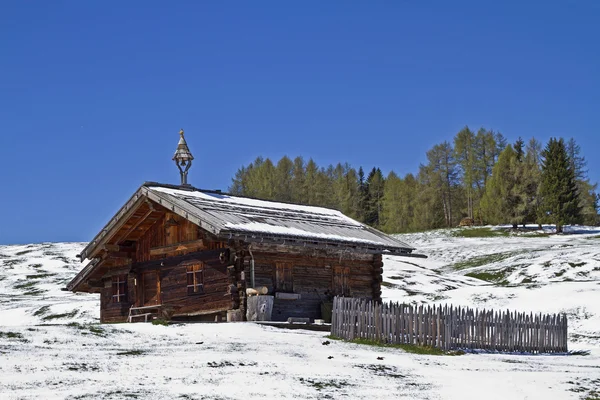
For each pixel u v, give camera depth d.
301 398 14.43
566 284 48.50
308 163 142.62
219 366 17.27
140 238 32.06
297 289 30.02
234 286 28.11
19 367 15.94
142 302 31.62
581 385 17.83
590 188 129.62
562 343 28.89
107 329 23.02
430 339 23.80
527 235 104.62
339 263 32.19
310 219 33.94
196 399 13.73
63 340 20.28
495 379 18.11
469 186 129.12
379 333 24.34
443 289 56.66
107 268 33.31
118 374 15.77
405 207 131.62
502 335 26.42
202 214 27.77
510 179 110.50
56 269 70.50
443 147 132.00
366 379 16.95
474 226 116.56
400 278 60.09
